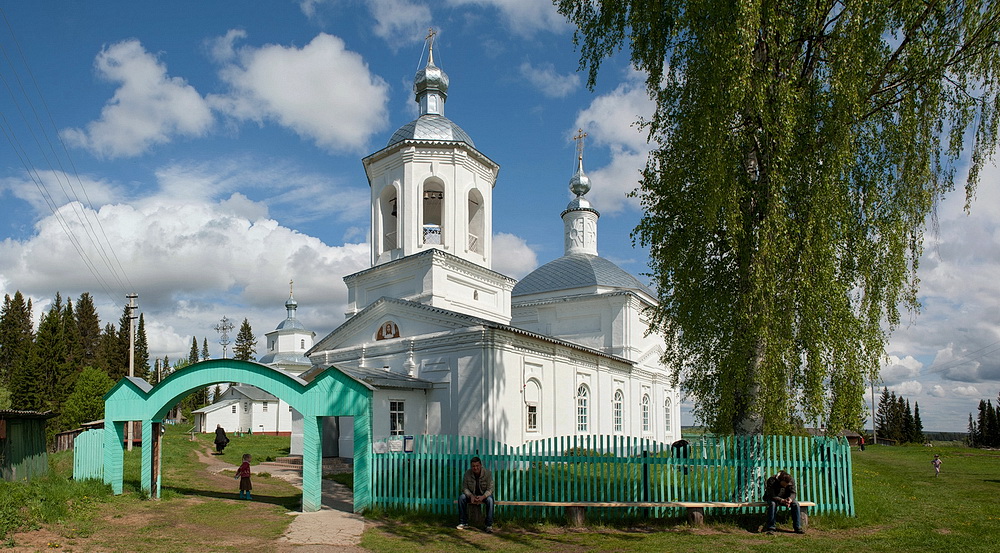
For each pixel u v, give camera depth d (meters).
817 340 12.48
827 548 10.91
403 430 23.39
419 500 13.99
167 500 15.55
